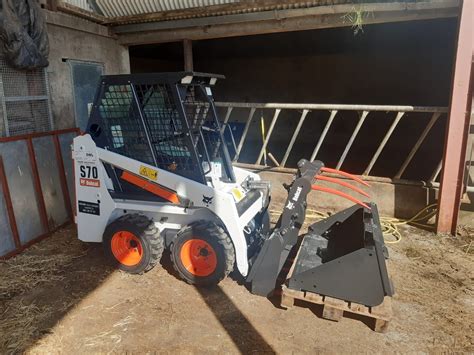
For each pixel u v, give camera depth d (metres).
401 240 3.87
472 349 2.33
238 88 11.27
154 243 3.03
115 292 2.92
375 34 7.66
